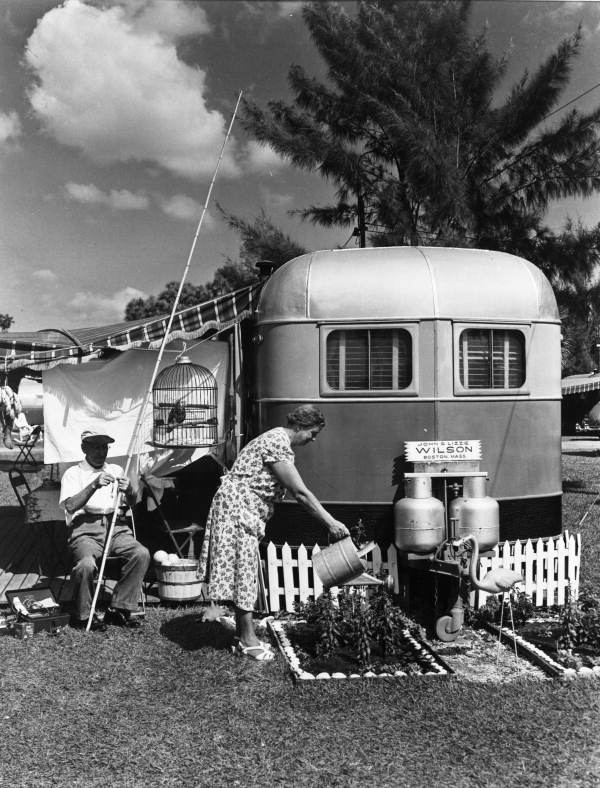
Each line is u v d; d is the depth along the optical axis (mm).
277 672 4719
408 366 6141
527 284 6402
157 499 6734
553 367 6527
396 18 14953
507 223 14344
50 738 3871
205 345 7383
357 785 3434
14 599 5762
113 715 4145
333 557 4898
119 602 5617
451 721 4066
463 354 6199
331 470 6203
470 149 14391
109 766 3602
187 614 5953
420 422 6105
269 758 3678
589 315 14641
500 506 6246
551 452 6512
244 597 4910
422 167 13203
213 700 4328
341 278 6277
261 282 7297
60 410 7156
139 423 6207
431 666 4832
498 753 3730
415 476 5641
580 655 5125
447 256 6422
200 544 7609
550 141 13688
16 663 4902
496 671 4895
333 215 15922
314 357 6242
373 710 4203
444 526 5547
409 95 14281
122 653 5078
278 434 4949
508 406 6281
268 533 6402
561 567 6297
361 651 4898
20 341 7488
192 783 3457
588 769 3576
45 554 7984
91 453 5953
